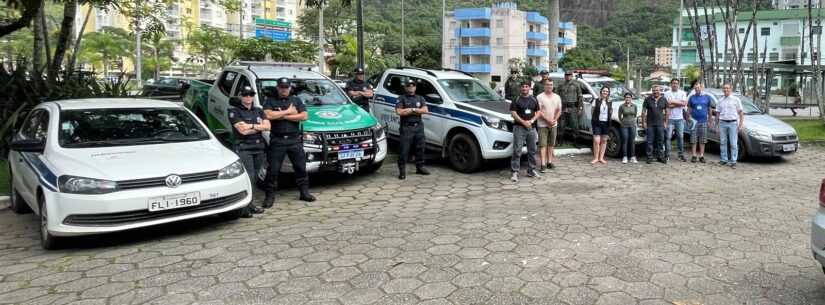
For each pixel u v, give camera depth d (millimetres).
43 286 4379
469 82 10711
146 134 6402
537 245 5262
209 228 6125
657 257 4918
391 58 51781
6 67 11867
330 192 8234
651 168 10383
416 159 9516
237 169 6086
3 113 10391
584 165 10633
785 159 11852
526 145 9453
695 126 11062
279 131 7242
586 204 7160
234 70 9883
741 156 11453
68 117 6320
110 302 4035
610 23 69625
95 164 5441
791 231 5820
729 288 4219
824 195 3861
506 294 4094
